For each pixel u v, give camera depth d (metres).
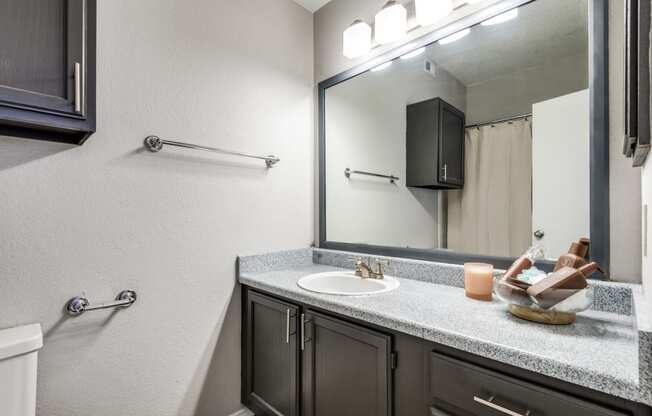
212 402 1.51
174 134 1.38
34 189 1.05
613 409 0.62
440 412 0.87
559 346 0.75
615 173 1.00
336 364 1.16
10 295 1.00
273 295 1.44
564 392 0.68
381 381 1.01
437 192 1.49
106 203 1.19
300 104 1.92
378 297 1.19
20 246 1.02
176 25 1.39
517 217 1.25
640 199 0.96
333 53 1.90
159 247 1.33
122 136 1.23
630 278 0.97
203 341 1.48
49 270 1.07
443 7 1.35
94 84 0.99
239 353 1.62
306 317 1.28
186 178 1.42
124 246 1.24
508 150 1.28
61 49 0.92
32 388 0.93
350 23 1.81
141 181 1.28
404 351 0.96
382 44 1.64
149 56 1.31
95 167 1.17
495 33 1.31
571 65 1.12
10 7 0.84
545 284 0.88
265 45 1.74
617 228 0.99
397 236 1.63
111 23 1.21
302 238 1.92
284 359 1.37
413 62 1.58
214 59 1.52
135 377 1.27
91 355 1.16
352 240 1.82
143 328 1.29
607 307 0.97
